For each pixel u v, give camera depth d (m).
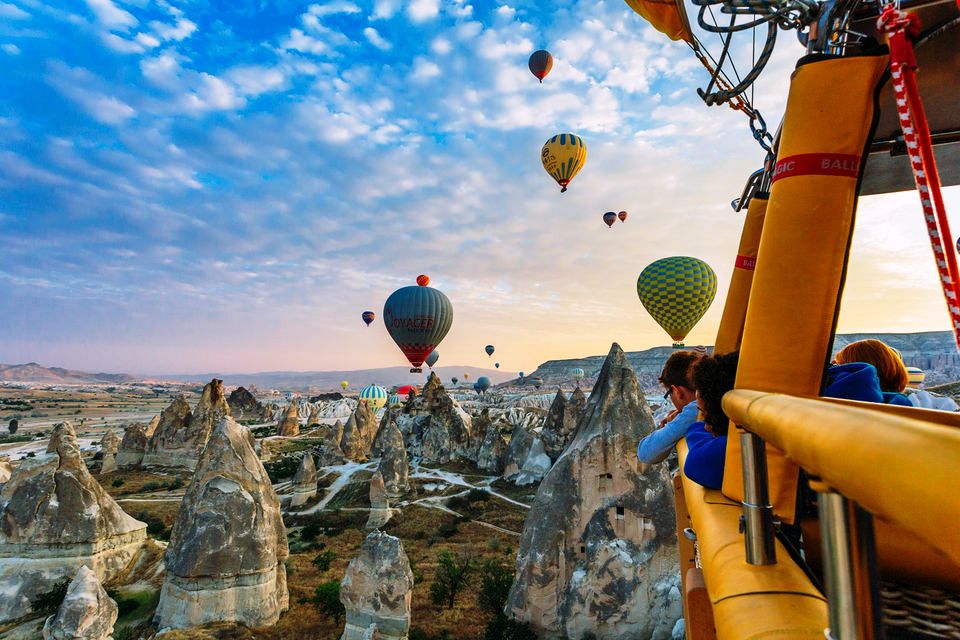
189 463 70.81
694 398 4.62
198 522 24.31
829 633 1.21
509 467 61.81
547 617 22.28
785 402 1.46
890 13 1.86
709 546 2.55
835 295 2.65
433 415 76.81
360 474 63.59
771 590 1.90
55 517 27.61
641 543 21.98
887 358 4.39
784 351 2.67
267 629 24.12
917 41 2.67
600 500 22.69
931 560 1.92
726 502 2.98
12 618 24.88
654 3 3.92
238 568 24.19
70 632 17.88
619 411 23.34
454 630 25.11
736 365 3.25
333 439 72.62
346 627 21.72
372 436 95.38
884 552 2.01
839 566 1.14
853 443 0.84
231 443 26.17
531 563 22.81
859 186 2.65
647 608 21.39
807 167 2.66
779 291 2.69
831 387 3.21
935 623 1.81
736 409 2.01
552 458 66.44
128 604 26.25
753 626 1.71
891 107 3.18
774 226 2.74
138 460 72.81
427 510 50.50
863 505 0.88
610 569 21.56
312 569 34.66
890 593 2.01
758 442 2.07
